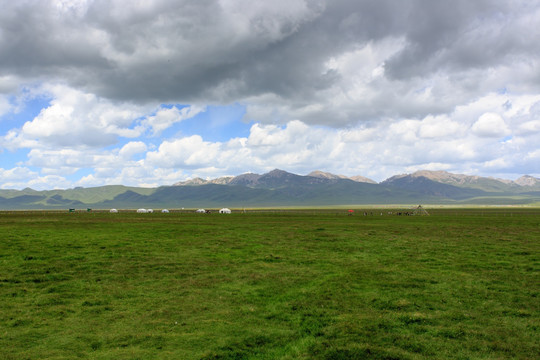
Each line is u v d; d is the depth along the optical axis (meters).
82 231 59.16
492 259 33.06
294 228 68.94
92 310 18.38
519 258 33.59
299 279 24.97
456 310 18.22
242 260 32.28
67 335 15.06
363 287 22.77
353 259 33.06
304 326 16.08
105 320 16.91
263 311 18.25
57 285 23.14
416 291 21.78
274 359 12.87
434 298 20.33
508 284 23.50
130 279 24.89
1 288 22.38
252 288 22.62
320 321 16.70
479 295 20.92
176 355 13.12
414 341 14.38
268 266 29.56
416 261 32.09
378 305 19.09
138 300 20.11
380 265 30.12
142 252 36.44
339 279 24.88
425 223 88.25
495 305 19.09
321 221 96.69
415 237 52.69
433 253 36.91
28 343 14.20
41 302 19.56
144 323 16.52
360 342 14.32
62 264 29.69
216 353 13.27
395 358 12.94
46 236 50.31
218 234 55.81
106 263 30.36
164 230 62.41
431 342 14.30
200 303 19.55
